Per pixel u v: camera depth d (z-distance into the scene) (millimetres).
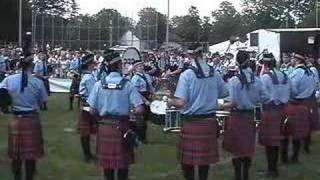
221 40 86875
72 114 14531
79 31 37781
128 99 5539
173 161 8148
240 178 6371
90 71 8031
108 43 37656
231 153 6352
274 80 6941
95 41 37781
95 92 5574
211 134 5516
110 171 5594
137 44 36562
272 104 6996
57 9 68000
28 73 5969
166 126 10914
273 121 6992
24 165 6387
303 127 7844
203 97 5457
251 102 6285
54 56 28719
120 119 5531
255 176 7086
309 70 8117
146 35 36406
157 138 10320
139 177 7082
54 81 22812
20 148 5953
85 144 8109
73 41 37594
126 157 5547
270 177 7039
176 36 80438
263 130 7031
